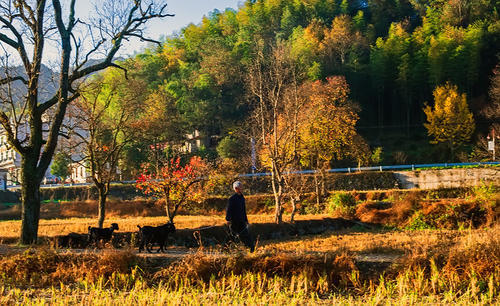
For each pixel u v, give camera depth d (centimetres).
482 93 9606
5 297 1027
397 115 9688
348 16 12081
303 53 9662
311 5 13512
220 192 4744
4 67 1830
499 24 10425
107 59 2022
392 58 9800
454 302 954
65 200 5488
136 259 1238
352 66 9981
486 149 5722
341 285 1099
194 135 8919
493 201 2842
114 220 3303
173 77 10456
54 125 1888
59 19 1892
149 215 4234
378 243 1783
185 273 1171
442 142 7731
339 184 5238
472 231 2019
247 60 8962
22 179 1836
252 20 12700
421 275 1063
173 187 2788
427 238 1825
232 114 8700
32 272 1266
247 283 1106
